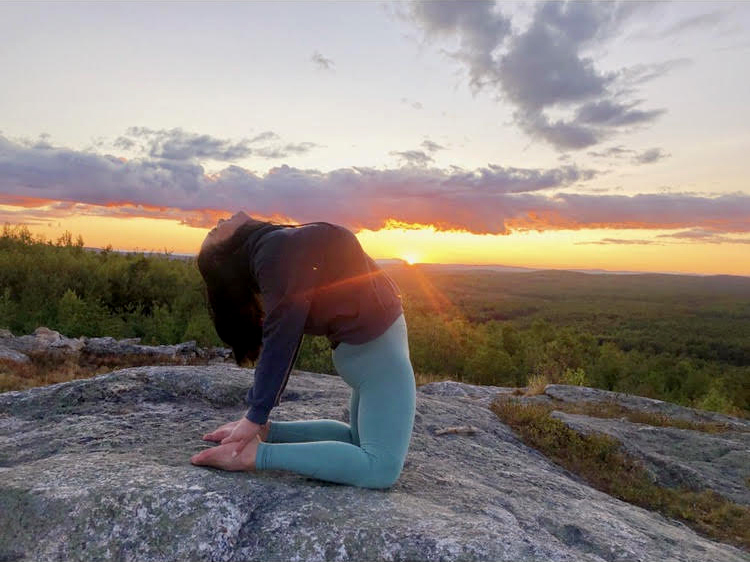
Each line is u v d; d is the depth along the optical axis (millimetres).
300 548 1773
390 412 2131
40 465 2234
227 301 2096
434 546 1779
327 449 2121
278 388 1958
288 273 1864
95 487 1945
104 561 1695
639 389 24375
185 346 16391
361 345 2139
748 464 5965
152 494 1899
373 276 2119
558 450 5480
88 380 3717
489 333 30594
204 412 3348
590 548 2459
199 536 1775
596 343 31922
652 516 3791
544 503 2988
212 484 2014
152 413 3250
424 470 2945
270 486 2104
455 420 5238
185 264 28969
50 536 1772
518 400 8664
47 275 22969
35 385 10820
